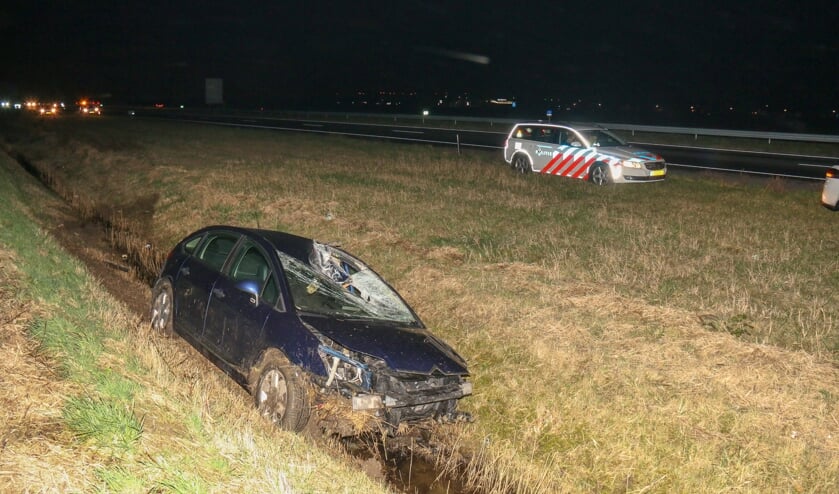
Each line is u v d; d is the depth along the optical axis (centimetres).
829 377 781
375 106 10275
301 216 1565
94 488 376
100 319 748
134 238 1536
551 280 1119
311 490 461
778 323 959
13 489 357
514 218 1608
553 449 702
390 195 1847
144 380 567
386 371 645
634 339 874
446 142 3738
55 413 440
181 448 449
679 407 723
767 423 696
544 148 2291
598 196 1928
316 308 694
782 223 1642
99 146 2942
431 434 727
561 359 825
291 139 3838
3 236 995
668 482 648
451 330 941
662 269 1214
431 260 1230
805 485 626
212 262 796
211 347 737
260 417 629
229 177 2100
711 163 2856
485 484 645
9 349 524
